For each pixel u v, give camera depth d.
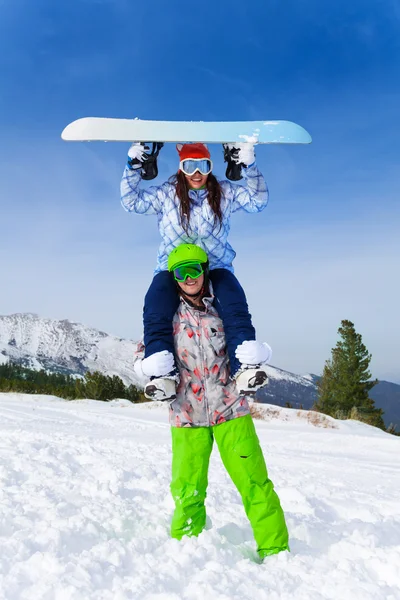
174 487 3.38
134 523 3.71
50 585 2.45
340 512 4.91
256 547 3.39
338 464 9.94
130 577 2.62
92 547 3.05
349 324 40.22
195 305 3.32
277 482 6.44
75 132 3.22
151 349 3.21
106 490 4.62
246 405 3.35
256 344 3.12
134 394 35.50
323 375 40.56
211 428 3.38
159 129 3.25
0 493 4.18
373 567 2.88
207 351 3.29
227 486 5.71
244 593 2.54
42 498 4.14
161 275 3.37
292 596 2.51
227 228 3.42
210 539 3.23
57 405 21.05
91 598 2.38
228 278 3.38
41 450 6.33
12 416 14.99
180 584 2.62
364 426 18.86
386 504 5.42
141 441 10.06
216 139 3.26
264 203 3.41
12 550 2.88
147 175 3.30
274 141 3.30
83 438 8.67
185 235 3.35
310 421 18.72
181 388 3.32
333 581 2.66
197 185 3.32
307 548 3.39
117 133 3.22
